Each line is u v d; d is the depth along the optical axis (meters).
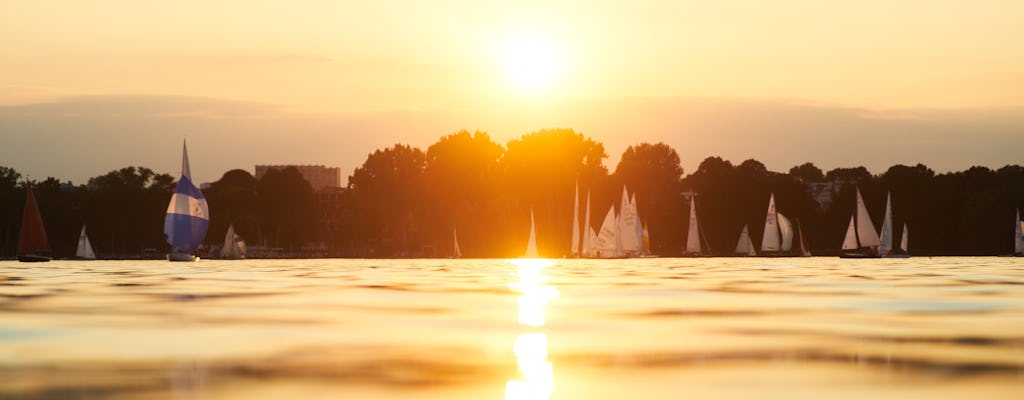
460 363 29.52
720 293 64.44
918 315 45.41
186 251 183.12
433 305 52.97
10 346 33.62
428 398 24.00
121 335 36.75
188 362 29.72
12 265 169.50
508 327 39.78
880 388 25.19
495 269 142.88
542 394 24.52
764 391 24.86
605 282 84.81
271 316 44.97
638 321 42.56
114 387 25.47
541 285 78.62
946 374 27.28
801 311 47.94
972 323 41.25
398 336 36.31
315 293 65.19
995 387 25.23
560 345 33.66
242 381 26.28
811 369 28.23
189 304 53.28
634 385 25.75
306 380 26.47
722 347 33.12
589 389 25.20
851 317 44.41
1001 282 81.25
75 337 36.06
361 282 85.44
